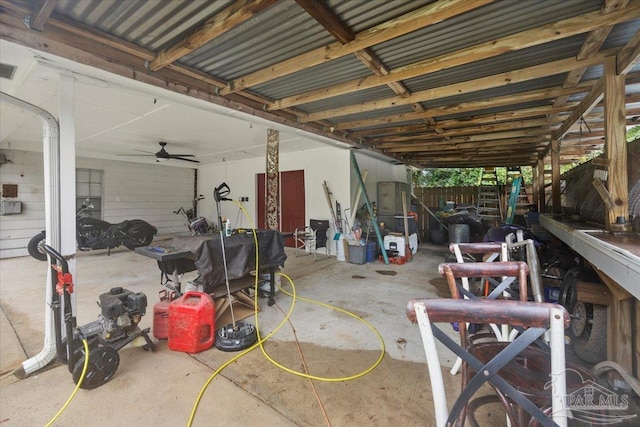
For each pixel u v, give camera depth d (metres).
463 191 9.67
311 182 6.95
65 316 1.95
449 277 1.58
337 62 2.70
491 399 1.36
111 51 2.40
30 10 1.90
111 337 2.13
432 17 1.85
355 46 2.20
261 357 2.37
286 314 3.24
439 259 6.12
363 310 3.36
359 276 4.82
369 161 7.35
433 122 4.66
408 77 2.74
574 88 3.12
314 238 6.48
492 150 6.70
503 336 1.82
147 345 2.45
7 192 6.24
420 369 2.20
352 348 2.51
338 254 6.07
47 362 2.18
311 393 1.92
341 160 6.45
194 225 3.47
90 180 7.58
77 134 5.31
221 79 3.05
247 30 2.20
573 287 2.44
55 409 1.77
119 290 2.36
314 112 4.20
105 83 2.66
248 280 3.44
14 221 6.34
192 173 9.73
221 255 2.88
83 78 2.51
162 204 8.95
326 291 4.05
